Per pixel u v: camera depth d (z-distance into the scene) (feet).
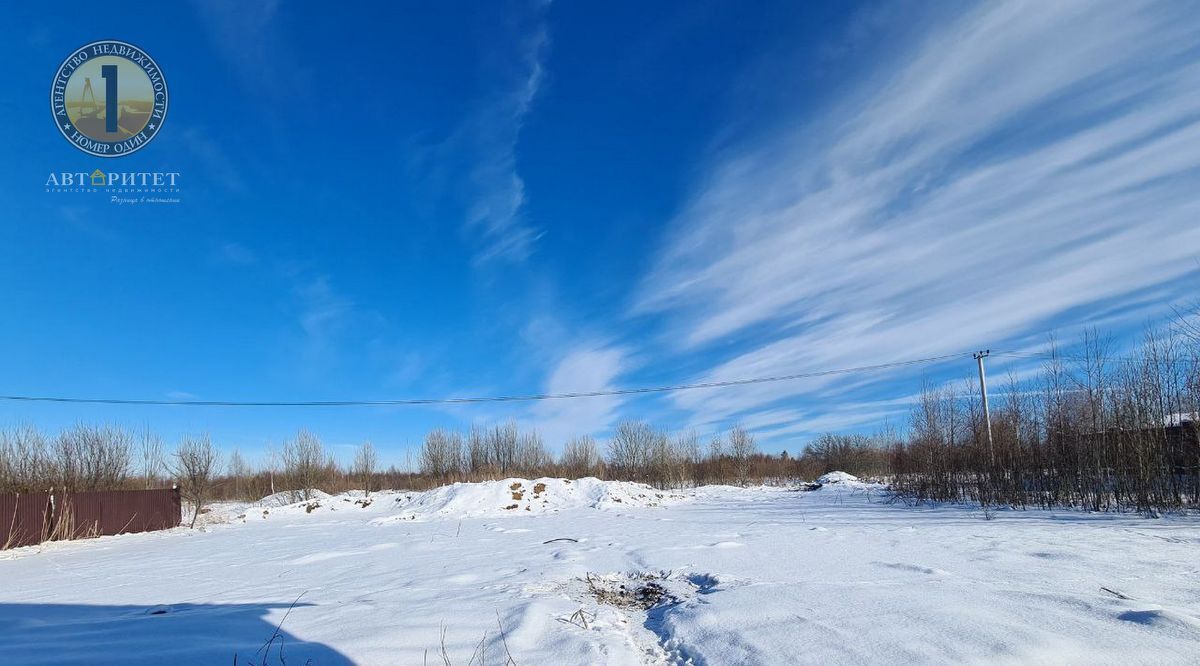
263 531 51.85
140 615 15.57
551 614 13.75
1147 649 10.27
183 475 74.18
